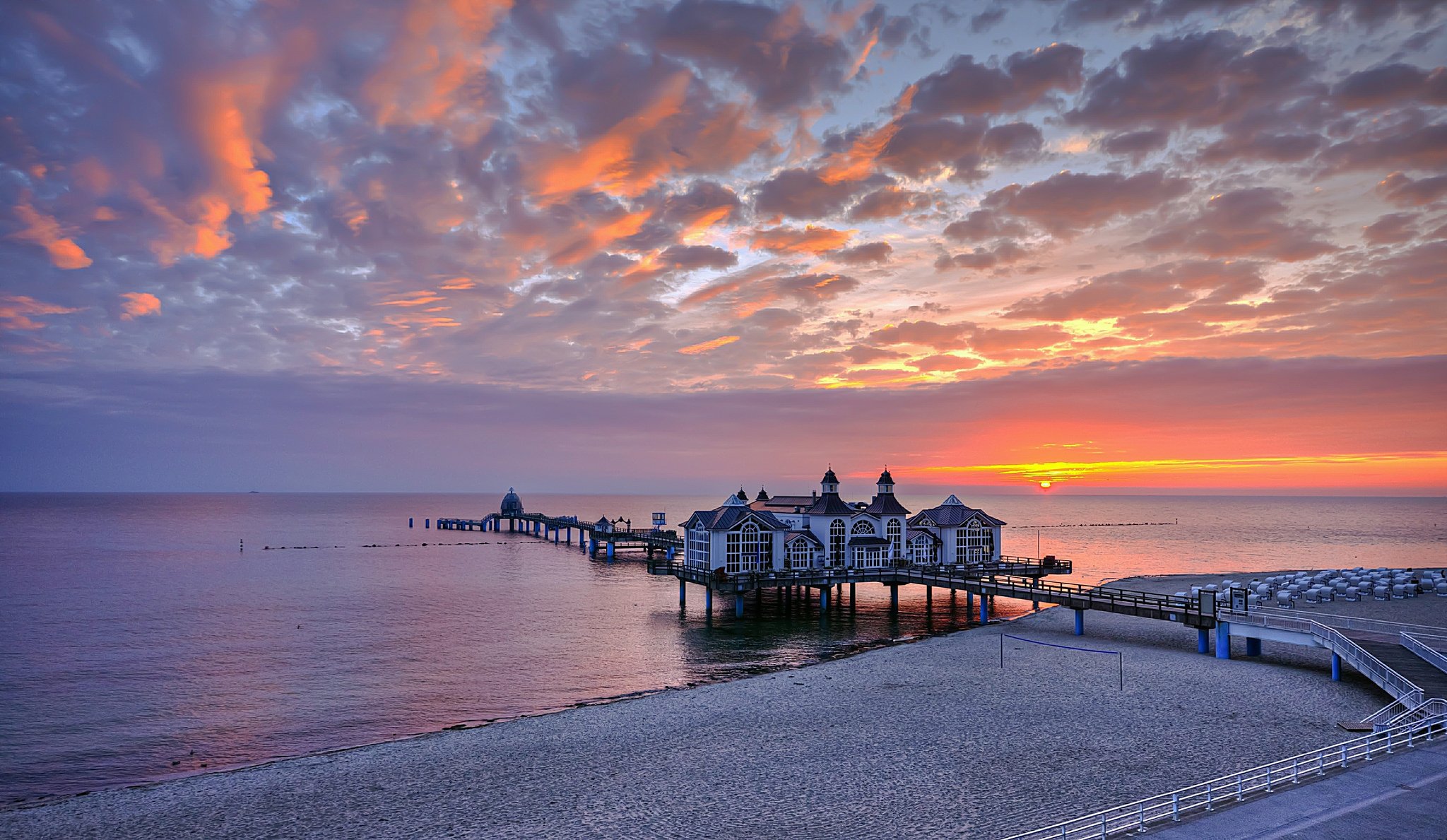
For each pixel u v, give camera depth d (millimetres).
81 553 167000
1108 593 66875
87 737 44906
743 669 60219
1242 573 125312
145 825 31219
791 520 97562
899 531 95625
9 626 80312
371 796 33562
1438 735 33500
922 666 55562
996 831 28656
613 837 29078
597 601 96875
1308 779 28922
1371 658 44469
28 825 31344
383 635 74625
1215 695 46281
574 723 43219
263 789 34562
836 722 42594
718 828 29641
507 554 169000
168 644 70812
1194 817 25875
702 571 85250
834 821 30000
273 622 82438
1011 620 76812
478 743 40156
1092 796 31578
